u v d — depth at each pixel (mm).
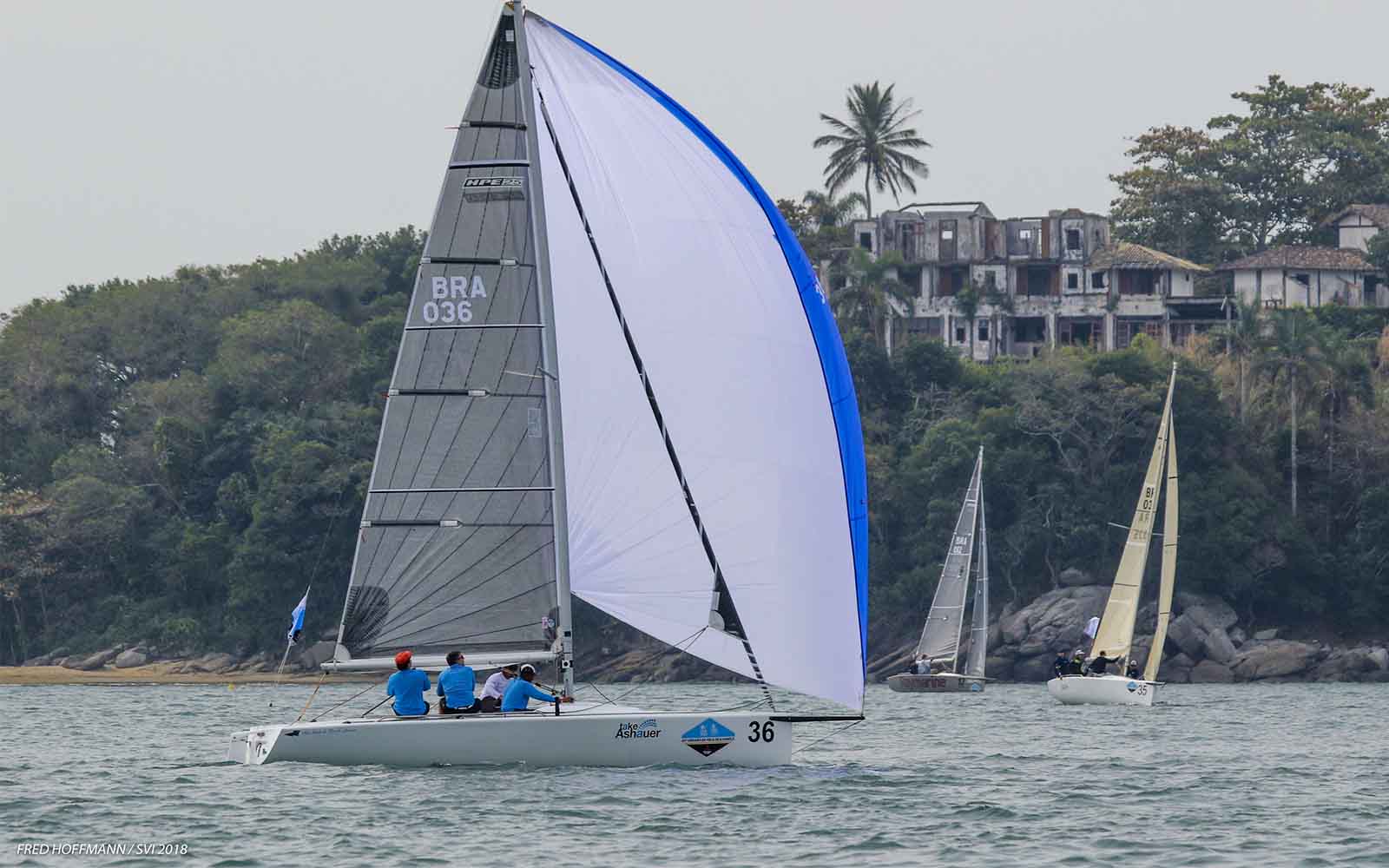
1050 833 88062
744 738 101938
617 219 99125
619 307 98562
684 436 98562
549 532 97875
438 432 97688
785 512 99938
